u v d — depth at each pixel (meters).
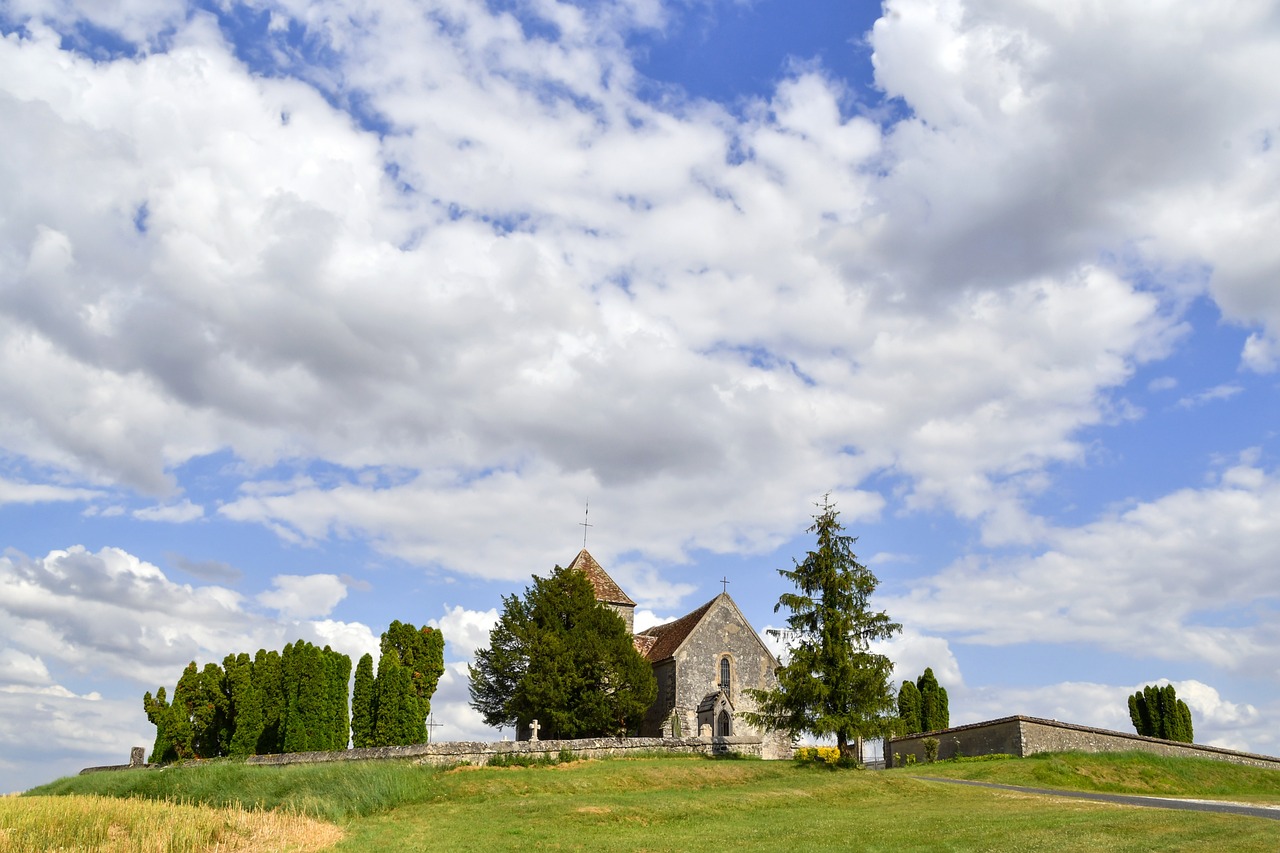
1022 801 34.53
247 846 27.05
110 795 37.38
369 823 31.25
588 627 55.06
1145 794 42.28
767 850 25.42
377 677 52.25
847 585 48.94
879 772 44.69
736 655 61.44
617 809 32.72
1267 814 29.08
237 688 58.47
